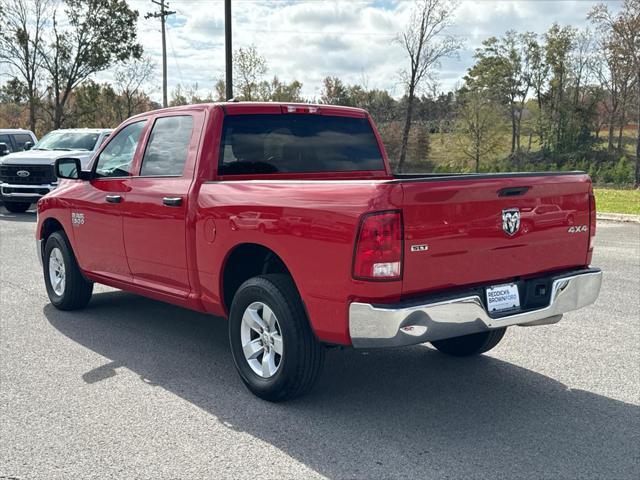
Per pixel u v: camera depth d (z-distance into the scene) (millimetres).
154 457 3689
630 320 6734
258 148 5324
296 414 4316
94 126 53125
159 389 4777
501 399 4590
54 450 3777
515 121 85625
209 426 4117
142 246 5625
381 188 3754
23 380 4953
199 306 5191
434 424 4156
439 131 72500
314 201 4066
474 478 3432
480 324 4055
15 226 15180
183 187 5156
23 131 21625
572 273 4551
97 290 8234
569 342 5973
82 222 6422
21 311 7098
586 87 81938
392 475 3469
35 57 47688
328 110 5773
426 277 3875
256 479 3436
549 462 3615
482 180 4062
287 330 4258
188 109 5426
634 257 10836
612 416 4285
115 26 48656
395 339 3779
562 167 73562
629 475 3469
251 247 4715
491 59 84375
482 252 4090
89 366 5289
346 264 3854
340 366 5336
